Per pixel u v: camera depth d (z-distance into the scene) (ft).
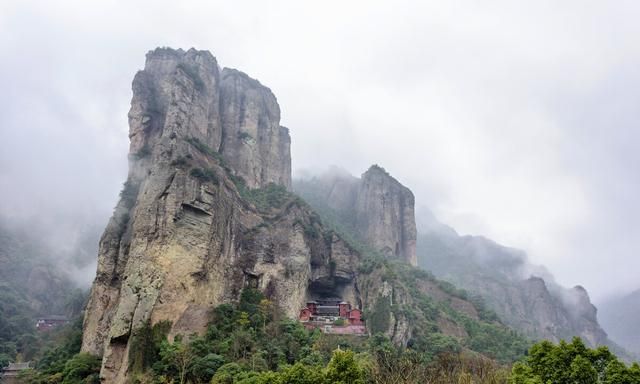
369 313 316.19
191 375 191.21
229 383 176.55
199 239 252.62
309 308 333.83
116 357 210.18
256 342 227.20
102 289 252.21
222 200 284.82
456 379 182.29
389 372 185.68
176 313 227.81
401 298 336.49
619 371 117.19
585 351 126.82
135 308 220.64
